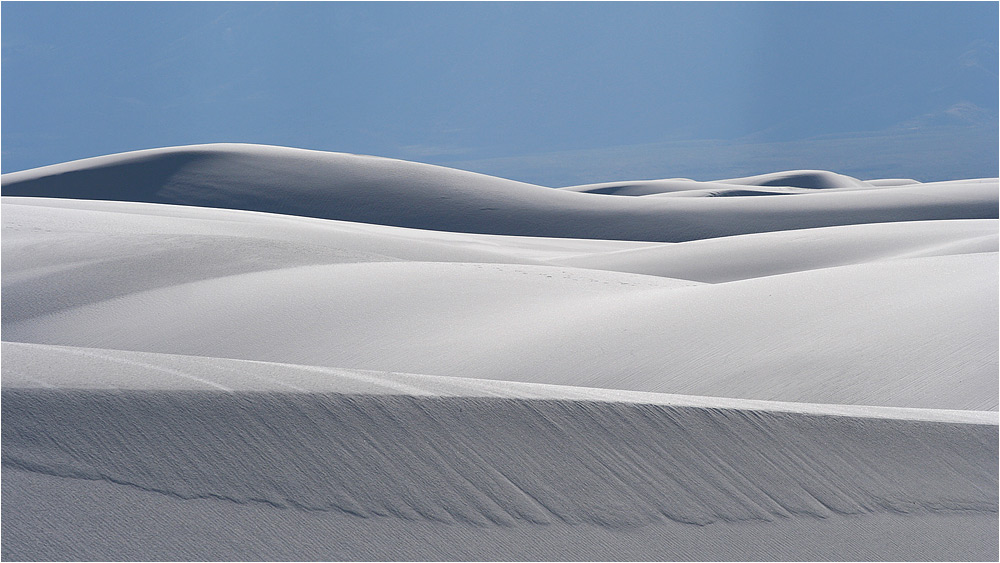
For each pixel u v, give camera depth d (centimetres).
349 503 1252
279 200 18425
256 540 1148
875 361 3347
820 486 1608
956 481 1734
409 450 1388
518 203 18612
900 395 3055
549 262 10075
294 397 1429
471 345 4138
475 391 1636
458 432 1465
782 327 3872
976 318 3531
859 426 1844
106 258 5672
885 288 4203
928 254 8350
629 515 1394
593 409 1638
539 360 3850
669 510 1434
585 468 1470
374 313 4659
